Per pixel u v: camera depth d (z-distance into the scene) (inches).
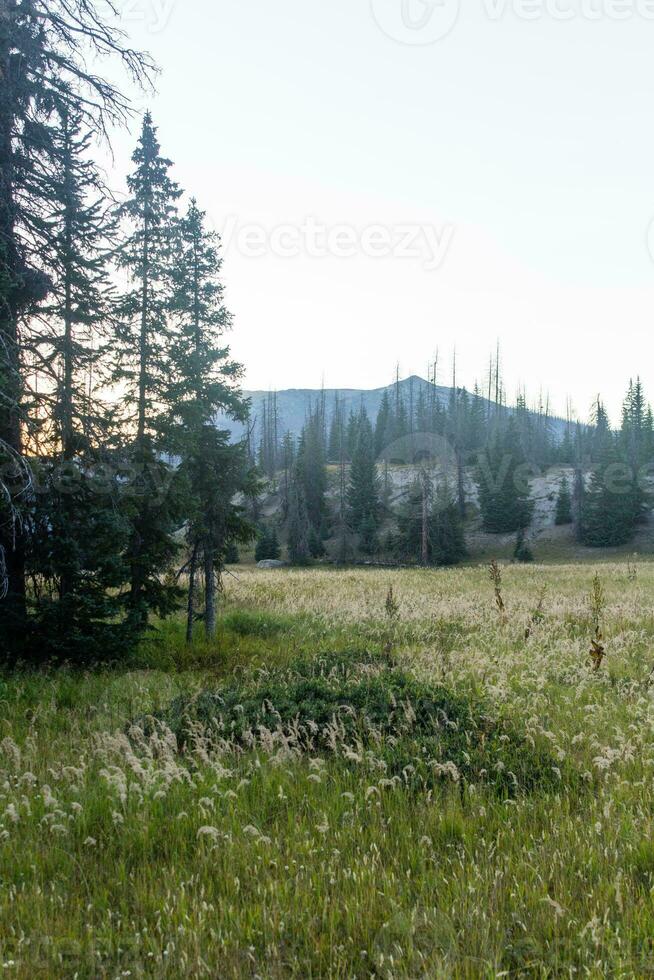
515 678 385.7
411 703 302.4
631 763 244.5
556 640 524.7
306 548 2372.0
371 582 1209.4
